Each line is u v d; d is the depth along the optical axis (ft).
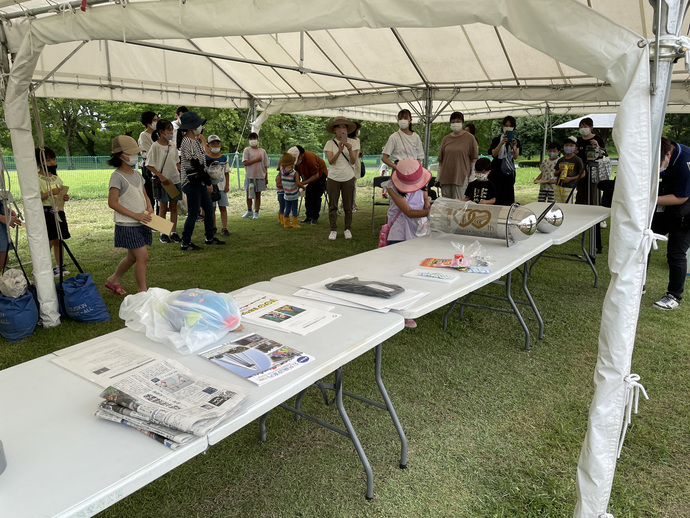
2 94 10.82
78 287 12.46
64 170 52.95
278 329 5.85
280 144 95.09
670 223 13.66
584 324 12.97
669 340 11.72
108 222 29.68
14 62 10.62
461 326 12.79
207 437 3.70
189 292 5.88
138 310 5.82
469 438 7.97
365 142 117.39
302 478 7.00
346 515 6.30
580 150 22.36
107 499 3.12
